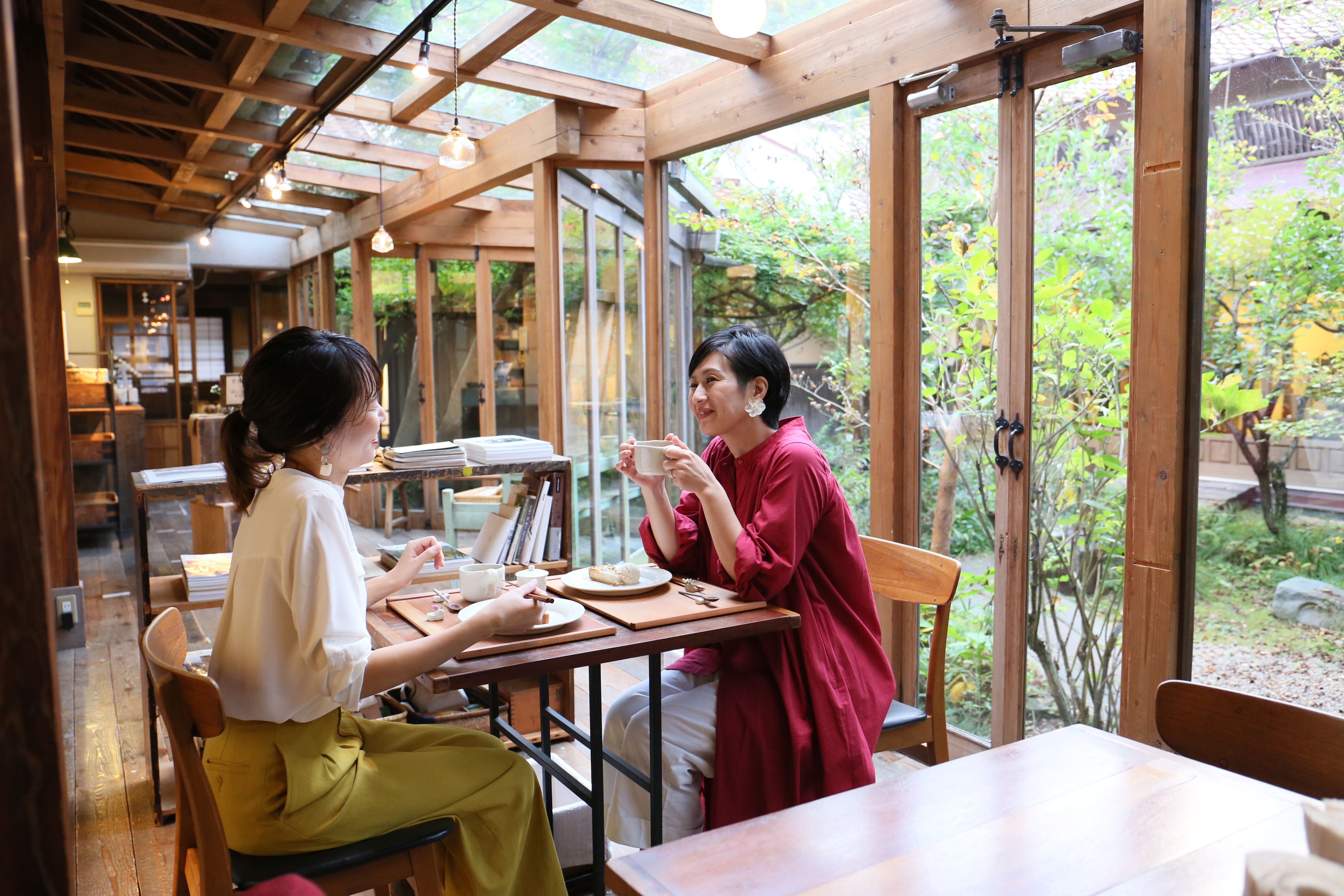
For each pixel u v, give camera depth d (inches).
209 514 161.2
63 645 160.6
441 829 58.2
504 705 112.7
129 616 184.1
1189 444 85.1
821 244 127.6
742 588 71.1
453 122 184.2
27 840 29.1
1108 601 94.3
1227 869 35.1
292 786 54.2
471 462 105.0
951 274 108.8
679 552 83.3
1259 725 46.6
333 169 242.8
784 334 135.4
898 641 114.9
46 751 29.3
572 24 134.6
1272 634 81.0
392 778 58.8
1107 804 40.8
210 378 452.4
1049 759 45.9
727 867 35.7
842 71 118.7
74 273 350.6
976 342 106.5
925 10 107.0
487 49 134.0
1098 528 94.8
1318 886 24.6
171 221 343.6
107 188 293.1
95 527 260.4
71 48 152.9
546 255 168.2
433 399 278.1
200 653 103.9
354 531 290.0
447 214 268.7
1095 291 94.0
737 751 71.2
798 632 73.4
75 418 266.8
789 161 131.8
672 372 160.9
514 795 62.2
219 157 234.2
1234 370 83.3
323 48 137.5
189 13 125.3
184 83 163.3
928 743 80.2
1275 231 80.0
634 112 158.6
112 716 128.4
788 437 77.9
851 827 38.9
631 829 76.4
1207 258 84.8
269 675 55.1
